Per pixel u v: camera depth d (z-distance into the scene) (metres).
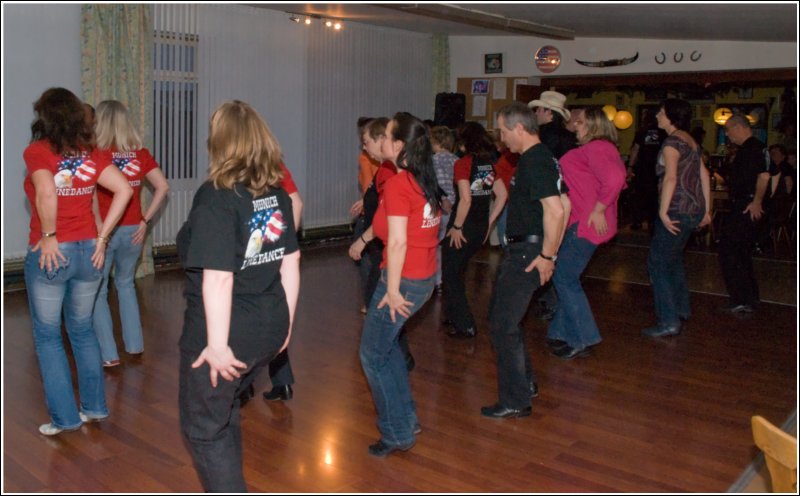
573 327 4.55
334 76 8.61
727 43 8.10
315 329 5.14
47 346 3.30
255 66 7.81
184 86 7.24
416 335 5.02
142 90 6.71
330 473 3.04
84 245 3.23
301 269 7.25
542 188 3.23
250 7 7.66
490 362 4.48
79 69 6.45
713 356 4.66
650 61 8.58
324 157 8.66
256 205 2.31
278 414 3.64
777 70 8.13
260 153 2.32
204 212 2.22
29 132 6.25
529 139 3.33
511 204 3.42
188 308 2.40
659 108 5.02
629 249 8.77
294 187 3.35
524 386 3.60
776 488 2.09
